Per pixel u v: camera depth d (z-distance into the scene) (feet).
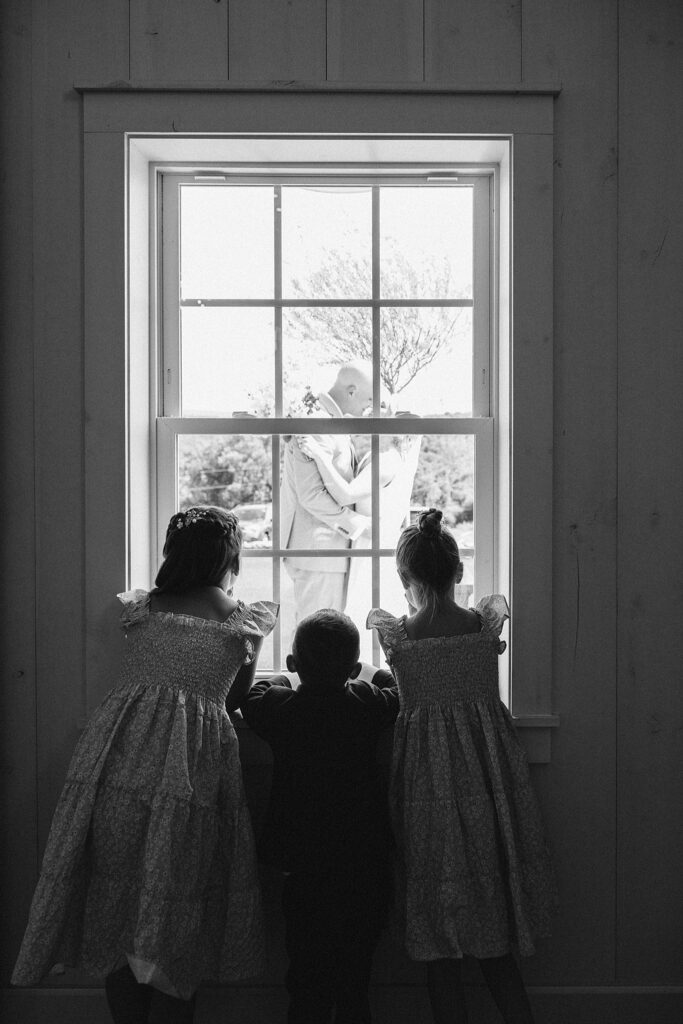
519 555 6.11
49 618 6.15
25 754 6.16
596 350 6.15
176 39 6.04
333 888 5.15
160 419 6.54
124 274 6.05
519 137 6.03
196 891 4.98
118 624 6.09
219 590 5.64
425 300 6.67
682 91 6.10
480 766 5.38
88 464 6.07
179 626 5.32
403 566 5.74
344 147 6.21
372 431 6.52
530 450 6.09
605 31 6.08
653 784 6.21
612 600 6.18
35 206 6.07
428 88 5.96
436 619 5.59
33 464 6.14
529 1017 5.30
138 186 6.28
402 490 6.80
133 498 6.20
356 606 6.75
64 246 6.08
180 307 6.65
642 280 6.14
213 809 5.12
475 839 5.28
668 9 6.10
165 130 6.01
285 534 6.77
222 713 5.30
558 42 6.07
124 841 4.95
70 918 5.08
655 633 6.21
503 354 6.35
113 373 6.06
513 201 6.05
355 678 5.63
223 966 5.13
